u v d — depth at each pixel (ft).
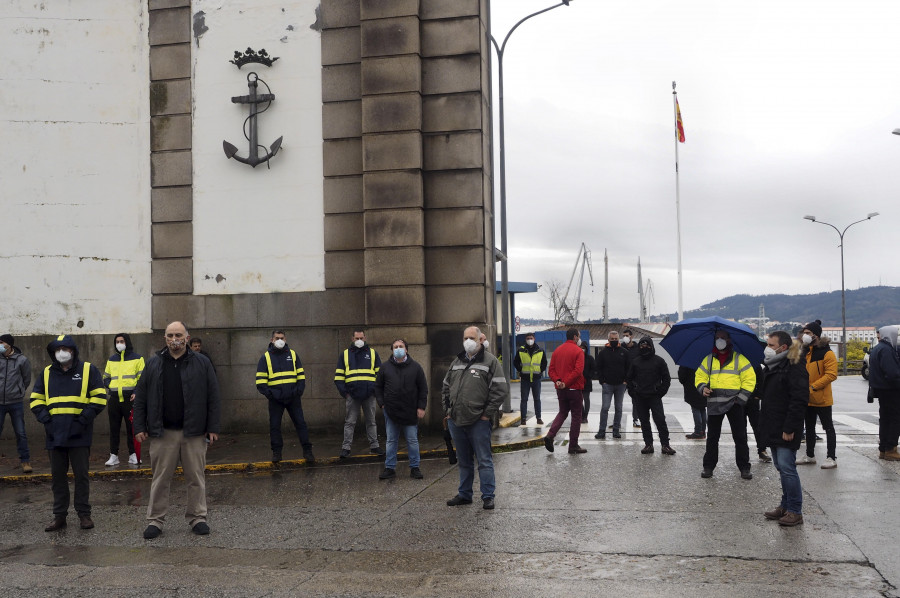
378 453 40.37
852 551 21.98
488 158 49.70
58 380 26.68
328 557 22.43
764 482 31.96
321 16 48.14
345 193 47.67
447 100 46.91
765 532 24.16
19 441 37.27
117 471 37.27
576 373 39.60
